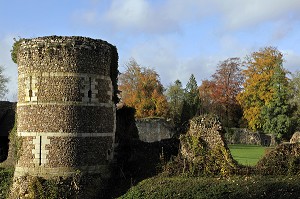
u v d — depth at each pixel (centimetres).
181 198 1775
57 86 2025
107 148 2141
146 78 6125
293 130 5797
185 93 6538
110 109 2177
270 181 1855
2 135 3161
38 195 1956
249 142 5762
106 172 2127
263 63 6181
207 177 2008
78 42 2041
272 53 6222
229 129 5875
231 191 1767
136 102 5962
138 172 2195
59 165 1986
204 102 7056
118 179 2181
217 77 6944
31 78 2055
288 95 6062
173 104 6694
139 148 2298
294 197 1706
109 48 2181
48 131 2006
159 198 1811
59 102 2014
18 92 2139
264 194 1731
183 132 2281
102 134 2106
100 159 2091
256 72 6250
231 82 6838
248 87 6184
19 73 2131
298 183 1822
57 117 2009
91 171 2045
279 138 5666
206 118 2123
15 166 2144
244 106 6281
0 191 2214
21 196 1992
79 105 2033
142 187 1959
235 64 6838
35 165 2002
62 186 1967
